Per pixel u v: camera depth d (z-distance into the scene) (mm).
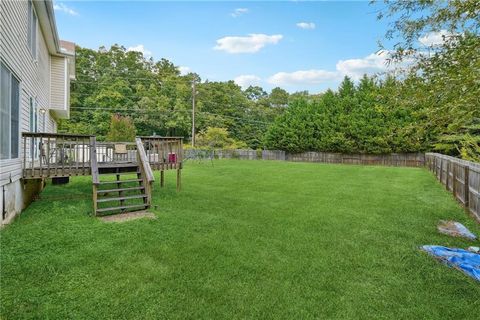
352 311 2879
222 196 8273
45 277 3322
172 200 7508
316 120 26031
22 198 6145
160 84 40469
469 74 2816
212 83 45125
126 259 3869
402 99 3543
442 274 3625
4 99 5125
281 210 6750
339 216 6285
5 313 2666
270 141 28938
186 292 3150
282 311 2863
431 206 7328
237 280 3436
